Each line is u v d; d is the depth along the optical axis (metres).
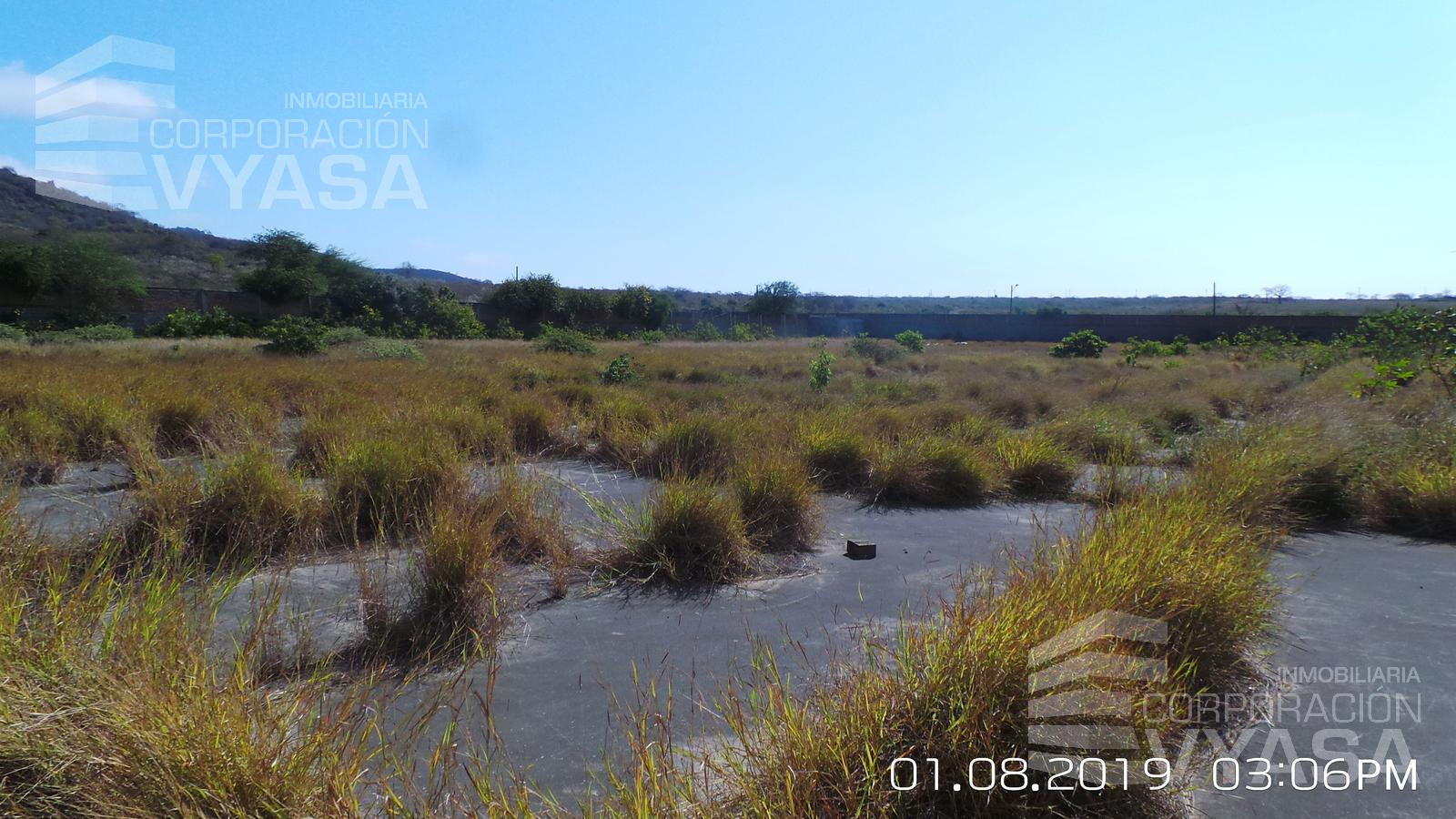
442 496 6.21
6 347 25.39
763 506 6.43
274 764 2.51
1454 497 6.94
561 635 4.46
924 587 5.34
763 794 2.58
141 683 2.67
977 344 47.00
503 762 3.08
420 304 46.78
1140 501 5.50
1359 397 11.37
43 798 2.38
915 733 2.80
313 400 12.08
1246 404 15.13
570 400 13.77
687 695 3.70
